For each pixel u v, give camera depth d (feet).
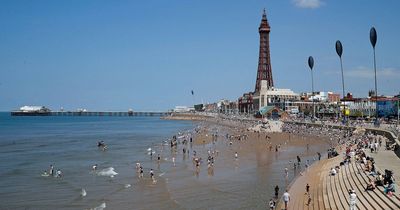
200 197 162.71
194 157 289.12
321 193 141.90
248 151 322.96
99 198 165.68
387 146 236.84
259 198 157.38
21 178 216.54
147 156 310.45
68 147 400.06
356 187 133.59
